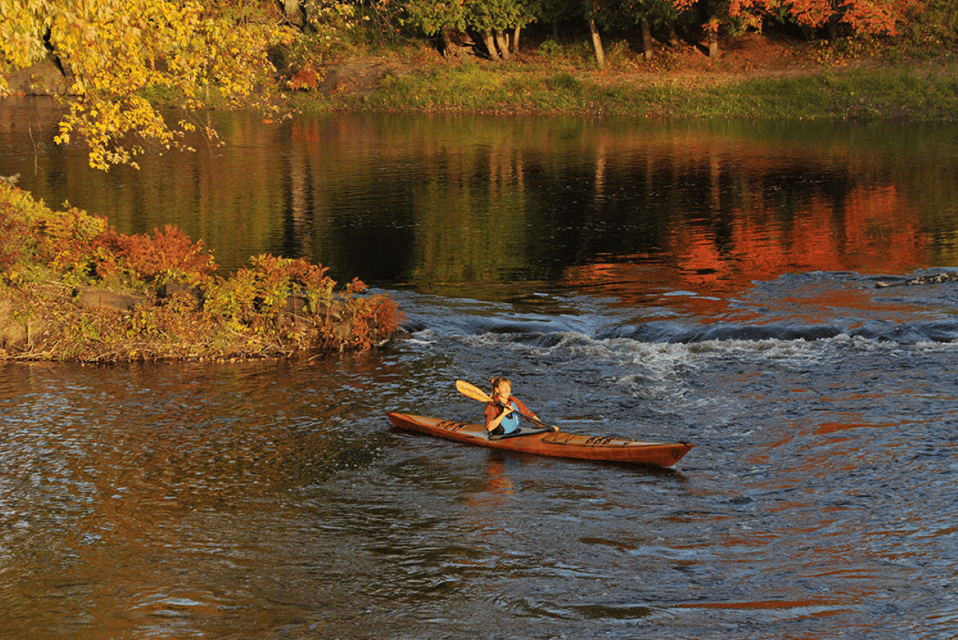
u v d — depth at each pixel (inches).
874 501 423.2
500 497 440.1
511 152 1809.8
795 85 2409.0
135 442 512.1
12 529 406.0
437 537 396.8
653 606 333.1
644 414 551.2
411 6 986.1
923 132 1989.4
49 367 653.9
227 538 396.8
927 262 926.4
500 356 674.2
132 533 402.0
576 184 1448.1
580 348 681.6
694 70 2613.2
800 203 1266.0
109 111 681.0
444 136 2071.9
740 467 469.7
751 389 586.9
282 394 597.0
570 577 357.7
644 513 418.9
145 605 339.3
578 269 935.7
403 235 1098.7
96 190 1391.5
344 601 341.1
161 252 750.5
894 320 722.8
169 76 733.9
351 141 2003.0
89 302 703.7
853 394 569.3
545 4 2679.6
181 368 653.3
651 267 936.9
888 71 2374.5
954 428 508.4
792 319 733.9
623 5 2561.5
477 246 1043.3
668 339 701.3
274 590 350.0
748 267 926.4
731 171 1546.5
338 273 923.4
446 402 583.2
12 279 700.0
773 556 372.5
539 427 530.6
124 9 629.3
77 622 327.9
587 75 2650.1
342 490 450.9
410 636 315.6
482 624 323.0
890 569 357.7
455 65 2780.5
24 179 1486.2
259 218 1193.4
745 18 2498.8
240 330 693.9
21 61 566.9
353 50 2864.2
